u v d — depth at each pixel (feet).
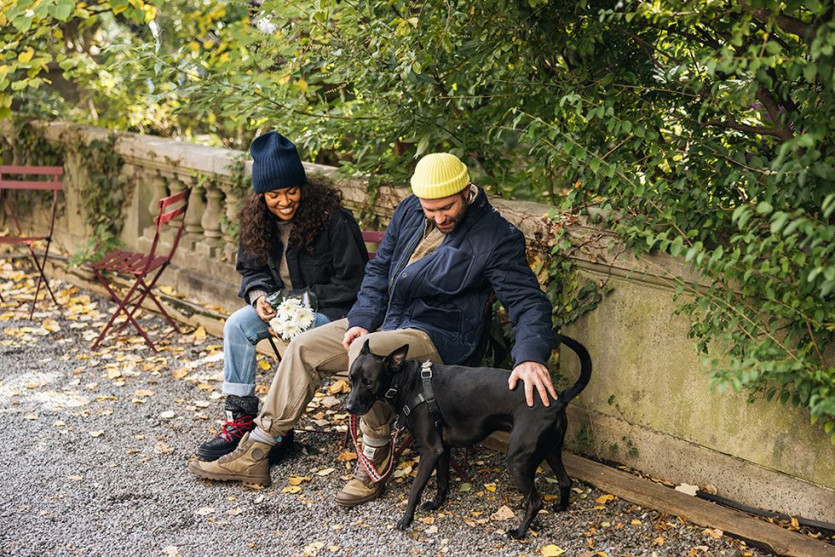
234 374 14.74
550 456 12.87
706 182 12.49
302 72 18.19
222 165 21.12
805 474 12.54
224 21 24.94
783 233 10.25
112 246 24.27
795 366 10.30
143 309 22.09
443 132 16.11
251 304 15.17
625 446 14.38
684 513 12.91
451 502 13.46
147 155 22.95
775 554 12.05
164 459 14.85
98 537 12.42
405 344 12.84
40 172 22.39
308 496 13.67
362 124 17.54
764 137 12.64
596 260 14.07
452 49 14.48
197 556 12.02
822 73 9.69
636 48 13.64
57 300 23.06
